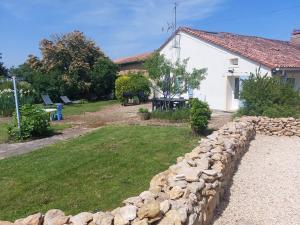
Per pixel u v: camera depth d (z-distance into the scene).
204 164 5.76
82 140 11.36
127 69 34.88
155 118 16.06
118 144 10.52
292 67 18.20
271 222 5.29
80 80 29.48
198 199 4.68
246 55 18.75
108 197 6.29
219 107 20.75
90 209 5.77
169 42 23.58
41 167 8.24
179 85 16.50
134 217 3.77
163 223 3.82
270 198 6.23
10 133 12.01
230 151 7.31
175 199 4.35
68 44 30.77
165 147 10.09
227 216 5.43
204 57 21.38
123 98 24.88
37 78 26.91
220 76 20.52
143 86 25.14
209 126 13.48
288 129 12.09
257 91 13.77
